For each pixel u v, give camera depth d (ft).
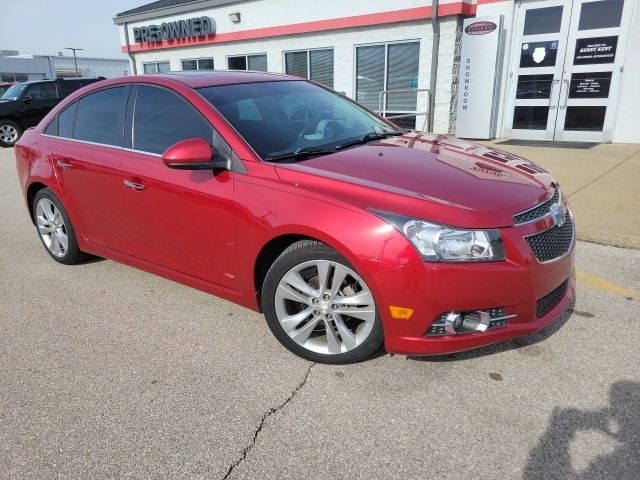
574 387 8.66
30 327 11.48
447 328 8.23
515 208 8.47
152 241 11.71
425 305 8.08
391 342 8.53
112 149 12.29
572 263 9.59
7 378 9.52
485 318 8.27
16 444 7.81
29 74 183.11
